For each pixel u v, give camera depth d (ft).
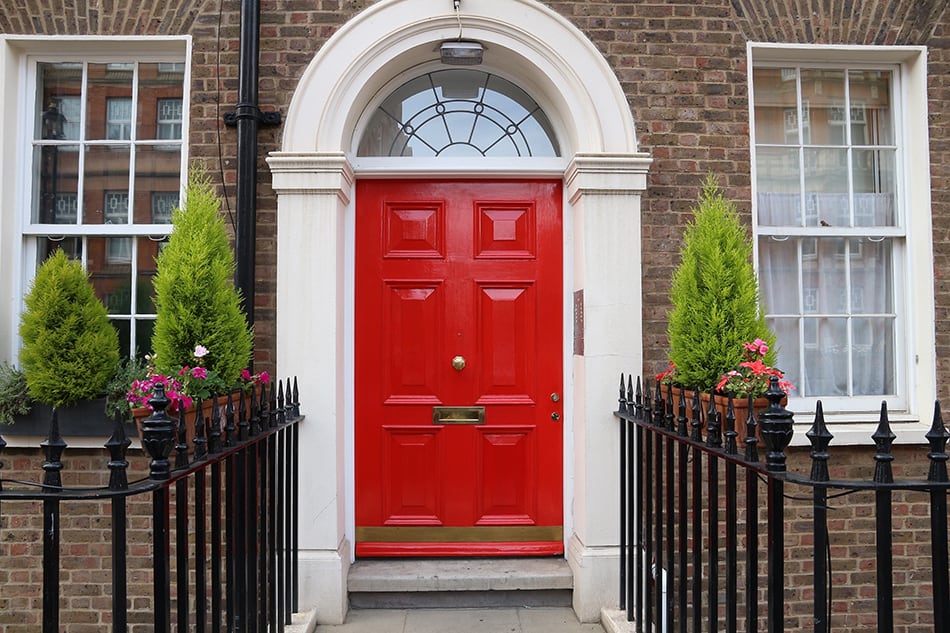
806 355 14.03
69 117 13.66
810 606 13.07
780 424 7.11
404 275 14.07
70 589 12.54
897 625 13.16
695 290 11.73
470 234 14.14
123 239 13.55
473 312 14.08
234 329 11.26
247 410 11.75
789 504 13.12
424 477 13.98
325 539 12.47
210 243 11.30
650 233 13.20
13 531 12.62
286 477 11.28
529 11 13.12
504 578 13.01
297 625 11.44
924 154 13.60
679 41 13.41
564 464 13.89
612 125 13.10
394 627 12.25
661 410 10.40
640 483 11.09
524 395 14.05
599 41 13.32
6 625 12.53
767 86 14.29
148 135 13.64
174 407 9.83
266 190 12.96
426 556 13.78
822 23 13.58
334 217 12.71
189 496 12.85
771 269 14.05
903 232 13.96
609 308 12.89
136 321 13.38
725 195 13.32
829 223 14.14
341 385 13.23
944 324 13.41
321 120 12.76
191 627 12.67
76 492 6.44
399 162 13.91
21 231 13.24
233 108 13.08
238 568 9.14
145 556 12.54
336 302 12.73
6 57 13.04
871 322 14.17
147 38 13.11
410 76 14.07
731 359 11.26
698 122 13.35
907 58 13.92
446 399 14.01
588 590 12.53
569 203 13.98
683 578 9.70
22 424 12.14
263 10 13.16
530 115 14.48
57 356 11.83
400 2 13.02
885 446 6.70
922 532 13.28
